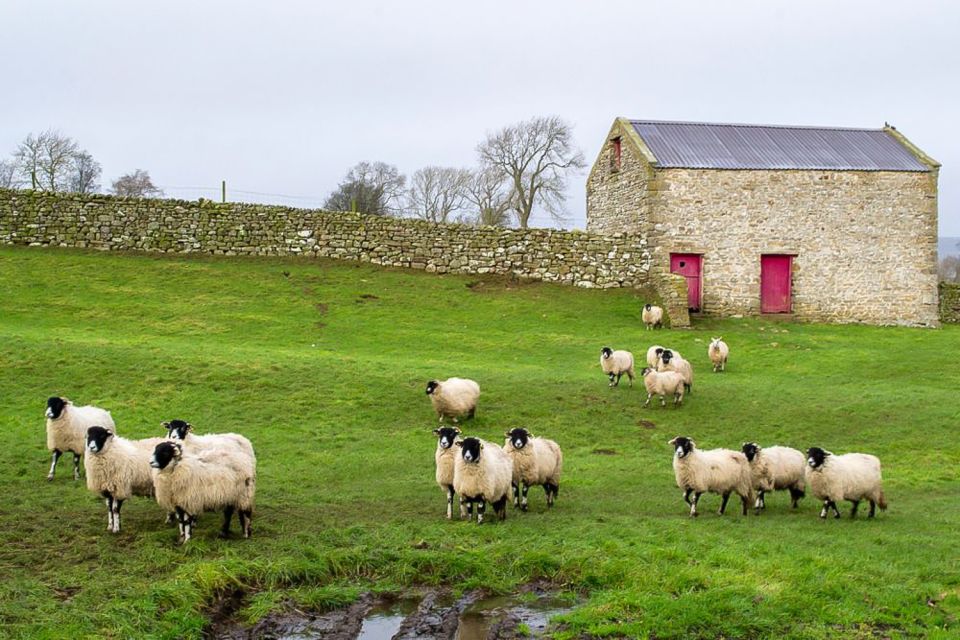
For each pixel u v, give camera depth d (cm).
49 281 3275
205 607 1047
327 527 1344
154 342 2694
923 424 2247
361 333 3047
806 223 3981
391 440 1981
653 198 3869
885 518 1522
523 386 2458
